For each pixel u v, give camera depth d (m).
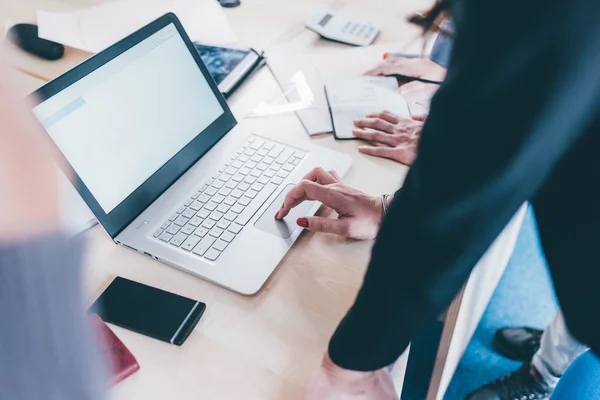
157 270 0.61
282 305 0.56
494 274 0.76
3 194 0.20
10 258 0.20
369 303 0.44
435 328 0.65
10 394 0.21
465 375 1.30
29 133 0.20
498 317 1.43
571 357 1.01
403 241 0.40
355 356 0.46
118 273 0.60
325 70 0.95
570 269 0.59
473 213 0.37
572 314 0.64
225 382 0.50
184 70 0.74
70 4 1.19
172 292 0.58
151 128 0.69
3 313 0.20
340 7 1.15
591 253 0.55
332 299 0.57
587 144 0.44
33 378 0.21
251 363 0.51
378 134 0.78
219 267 0.60
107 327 0.52
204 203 0.68
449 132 0.35
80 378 0.23
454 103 0.35
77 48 0.98
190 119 0.74
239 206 0.67
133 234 0.64
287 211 0.65
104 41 0.99
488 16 0.32
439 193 0.37
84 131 0.61
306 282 0.59
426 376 0.70
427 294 0.41
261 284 0.58
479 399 1.19
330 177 0.69
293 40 1.05
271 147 0.77
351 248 0.63
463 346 0.76
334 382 0.48
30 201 0.20
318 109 0.85
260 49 1.02
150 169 0.68
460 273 0.41
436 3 0.44
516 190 0.36
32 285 0.20
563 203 0.54
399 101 0.85
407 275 0.41
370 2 1.16
